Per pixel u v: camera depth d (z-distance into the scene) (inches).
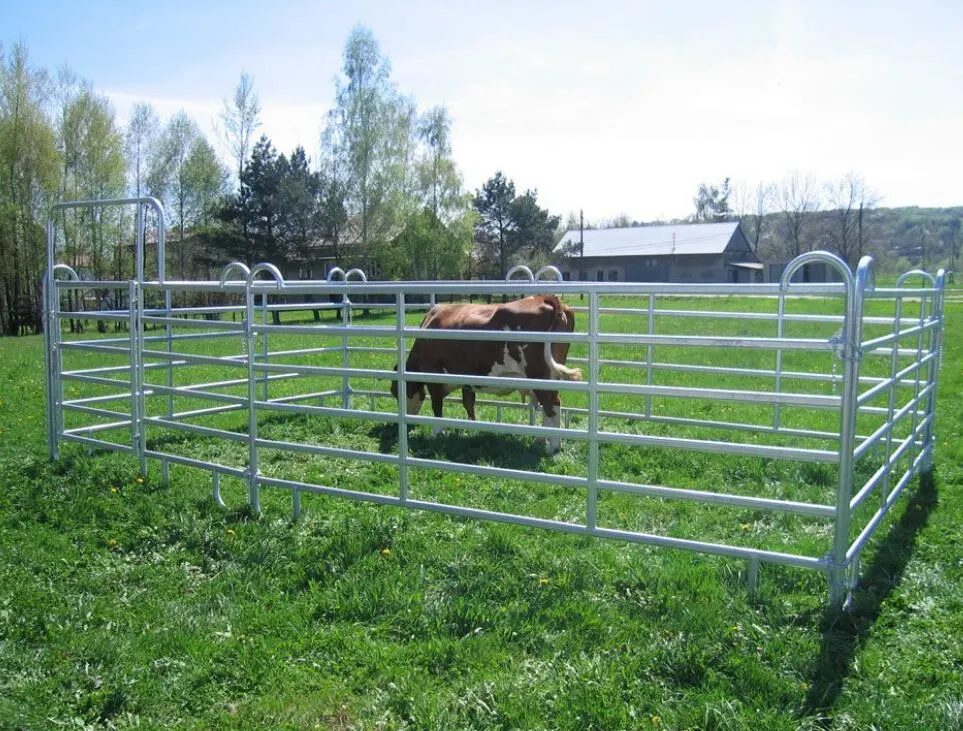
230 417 363.6
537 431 179.8
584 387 173.3
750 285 156.7
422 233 1608.0
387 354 611.5
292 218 1492.4
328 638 146.1
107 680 132.6
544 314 286.0
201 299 1491.1
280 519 212.2
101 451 292.4
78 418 366.3
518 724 118.1
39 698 127.8
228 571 180.2
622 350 604.1
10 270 1327.5
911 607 153.2
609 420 342.6
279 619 153.4
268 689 131.3
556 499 227.6
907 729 111.6
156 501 227.9
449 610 153.2
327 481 249.8
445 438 308.0
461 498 230.7
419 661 137.4
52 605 162.7
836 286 195.6
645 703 121.0
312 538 197.8
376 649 140.3
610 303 1083.3
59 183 1336.1
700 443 160.2
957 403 365.4
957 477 242.2
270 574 177.8
